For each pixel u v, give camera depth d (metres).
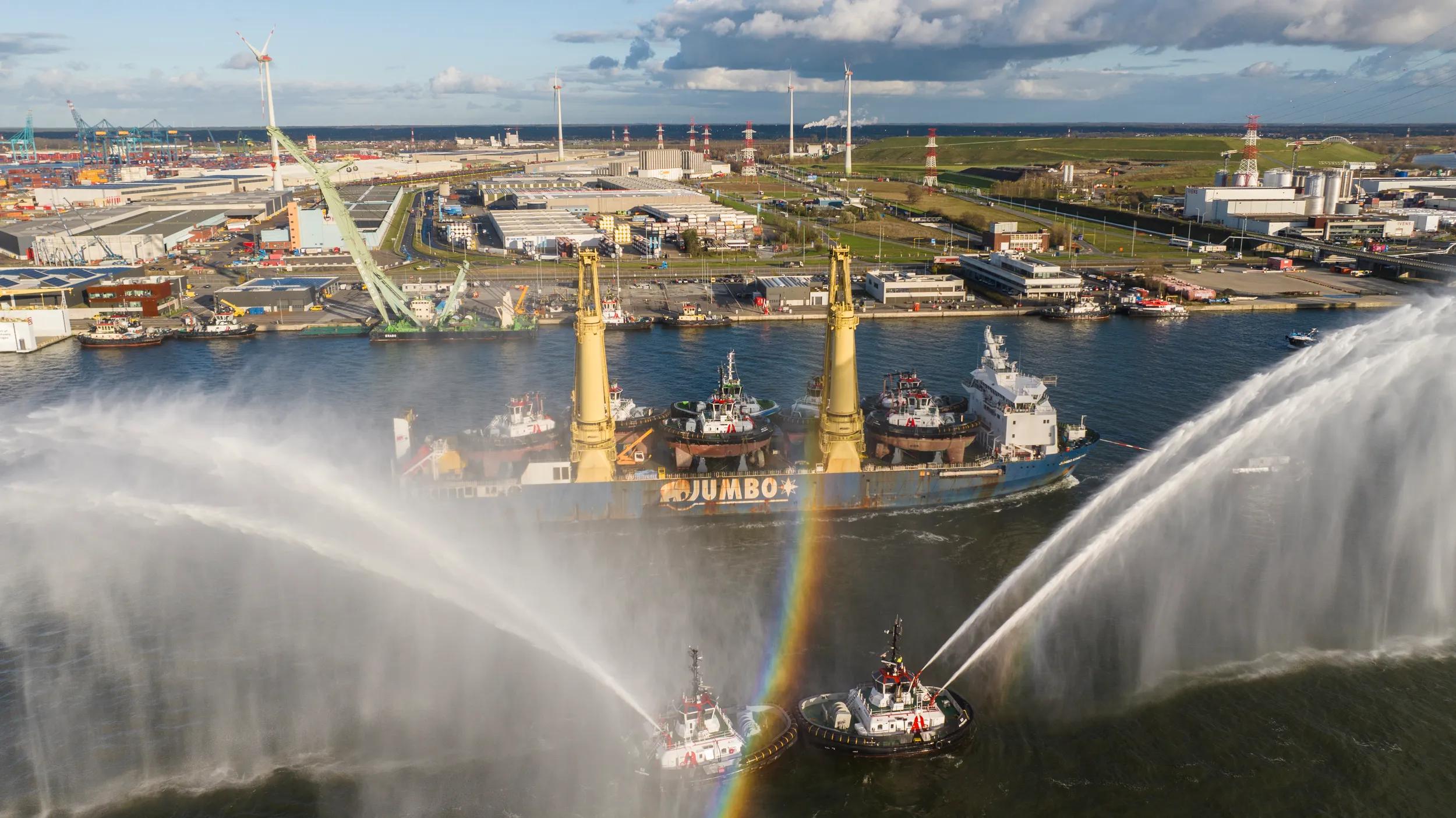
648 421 117.56
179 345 195.75
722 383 120.31
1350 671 69.94
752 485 105.50
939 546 96.81
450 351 187.75
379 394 154.00
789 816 57.91
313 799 58.53
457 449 108.06
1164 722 64.88
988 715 66.12
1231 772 60.31
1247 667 70.81
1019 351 180.38
